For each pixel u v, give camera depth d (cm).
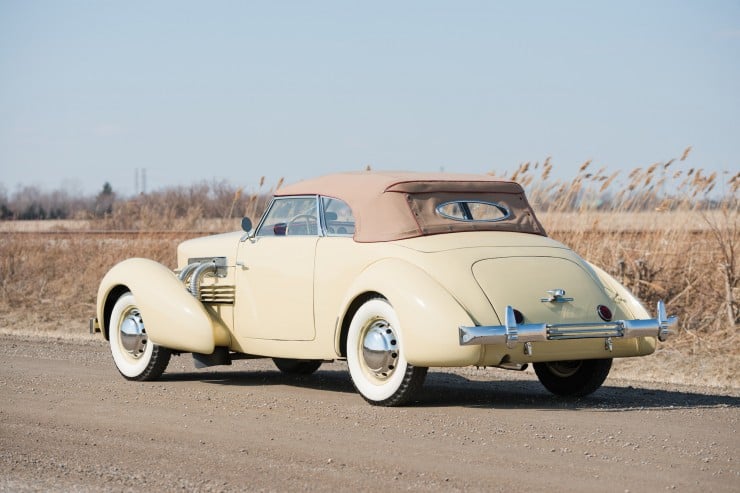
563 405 743
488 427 639
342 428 638
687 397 808
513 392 831
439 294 675
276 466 535
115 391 812
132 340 888
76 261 1817
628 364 1046
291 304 791
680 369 1016
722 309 1198
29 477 516
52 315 1562
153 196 2370
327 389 839
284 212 820
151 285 862
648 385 916
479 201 774
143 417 685
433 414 687
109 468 535
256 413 698
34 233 1992
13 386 835
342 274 750
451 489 486
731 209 1286
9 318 1540
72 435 624
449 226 744
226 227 1870
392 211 741
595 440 598
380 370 719
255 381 898
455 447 579
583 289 727
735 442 599
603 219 1377
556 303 706
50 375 909
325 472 521
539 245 754
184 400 761
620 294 760
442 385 879
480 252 718
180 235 1823
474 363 666
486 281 695
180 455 565
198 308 838
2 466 539
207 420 671
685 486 492
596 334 708
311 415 687
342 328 755
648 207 1383
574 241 1344
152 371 874
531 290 703
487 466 532
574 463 538
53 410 716
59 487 495
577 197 1425
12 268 1786
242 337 838
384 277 702
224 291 852
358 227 750
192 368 997
